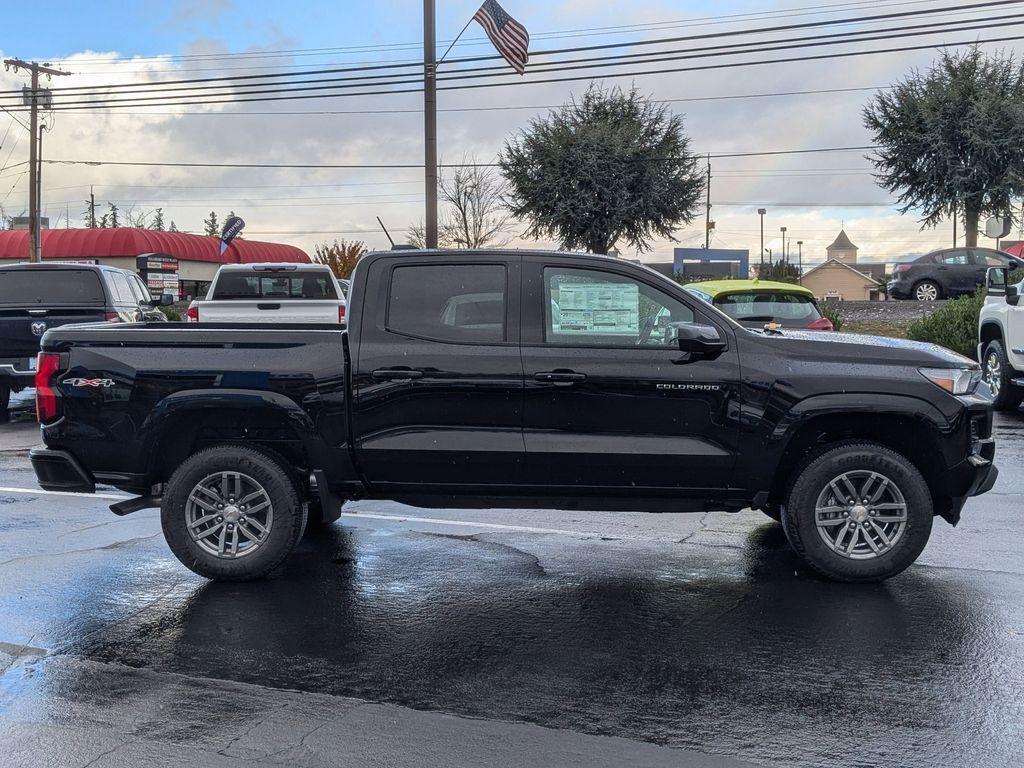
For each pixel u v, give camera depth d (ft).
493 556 21.79
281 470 19.71
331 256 164.14
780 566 20.85
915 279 88.22
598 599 18.67
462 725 13.21
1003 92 117.08
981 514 25.46
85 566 20.90
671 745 12.61
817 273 296.51
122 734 12.95
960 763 12.10
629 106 126.41
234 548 19.69
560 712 13.64
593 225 123.65
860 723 13.23
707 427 19.07
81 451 19.85
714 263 147.95
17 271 44.06
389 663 15.47
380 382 19.25
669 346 19.22
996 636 16.49
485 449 19.15
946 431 18.93
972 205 118.01
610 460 19.07
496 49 76.23
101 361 19.70
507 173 125.80
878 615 17.60
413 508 26.63
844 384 18.90
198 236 183.52
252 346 19.57
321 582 19.84
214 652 15.94
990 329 45.96
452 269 19.70
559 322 19.42
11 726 13.19
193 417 19.95
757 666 15.26
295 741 12.73
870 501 19.38
